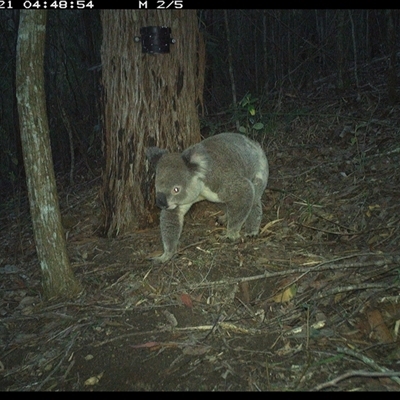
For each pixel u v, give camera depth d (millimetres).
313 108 3520
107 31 2244
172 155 2047
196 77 2436
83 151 3701
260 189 2312
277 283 1863
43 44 1719
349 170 2676
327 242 2094
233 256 2057
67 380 1548
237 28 4383
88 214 2820
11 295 2109
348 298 1703
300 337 1568
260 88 4117
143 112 2277
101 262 2197
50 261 1935
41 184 1841
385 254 1856
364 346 1518
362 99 3451
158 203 1979
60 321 1832
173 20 2227
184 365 1518
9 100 4723
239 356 1522
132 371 1530
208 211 2477
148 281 1971
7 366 1664
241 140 2322
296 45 4289
